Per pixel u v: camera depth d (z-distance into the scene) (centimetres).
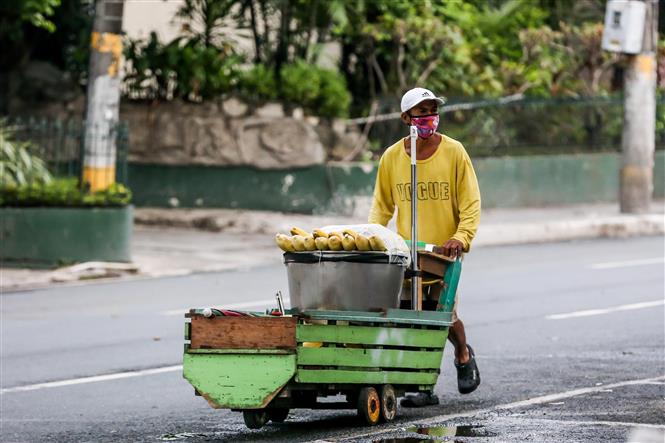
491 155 4950
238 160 4569
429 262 1797
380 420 1738
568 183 5134
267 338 1620
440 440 1605
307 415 1866
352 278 1667
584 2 5484
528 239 4322
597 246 4150
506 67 5091
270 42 4928
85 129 3638
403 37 4741
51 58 5084
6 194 3553
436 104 1819
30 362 2336
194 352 1638
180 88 4631
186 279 3456
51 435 1759
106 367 2281
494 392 1995
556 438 1614
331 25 4872
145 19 5109
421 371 1780
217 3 4816
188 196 4622
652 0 4619
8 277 3422
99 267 3519
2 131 3794
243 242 4138
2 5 4366
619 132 5297
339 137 4688
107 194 3588
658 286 3219
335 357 1648
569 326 2652
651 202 5166
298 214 4562
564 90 5219
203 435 1720
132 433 1753
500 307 2920
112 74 3700
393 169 1853
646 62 4644
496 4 5272
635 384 2028
